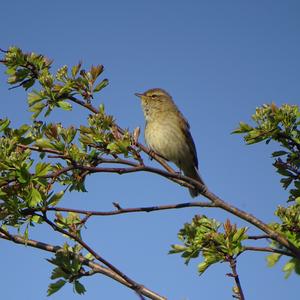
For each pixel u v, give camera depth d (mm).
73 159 4465
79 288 4539
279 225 4555
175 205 4543
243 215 4504
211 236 4238
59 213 4656
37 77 5652
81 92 5340
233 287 3996
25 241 4285
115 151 4516
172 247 4363
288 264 4367
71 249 4633
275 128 4609
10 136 4617
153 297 4184
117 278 4480
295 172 4746
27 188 4234
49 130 4520
